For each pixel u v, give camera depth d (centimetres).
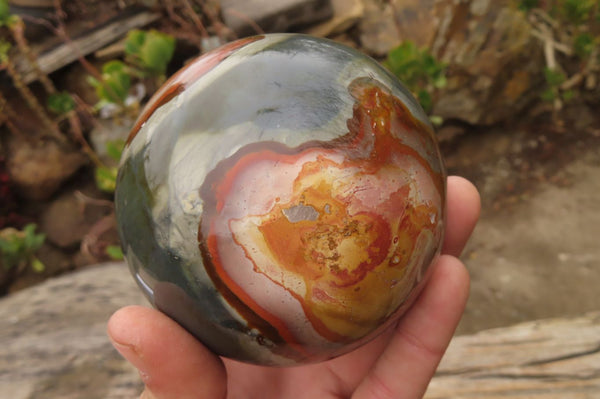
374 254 20
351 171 19
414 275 21
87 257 61
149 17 64
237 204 19
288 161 19
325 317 20
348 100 20
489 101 63
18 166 61
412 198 20
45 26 63
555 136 65
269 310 20
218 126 20
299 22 62
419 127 21
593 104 66
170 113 21
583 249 55
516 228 58
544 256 55
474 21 60
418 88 58
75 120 58
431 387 32
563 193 60
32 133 62
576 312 50
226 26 62
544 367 32
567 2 59
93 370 34
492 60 61
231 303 20
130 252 21
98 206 63
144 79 61
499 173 63
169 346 21
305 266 19
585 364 32
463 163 64
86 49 63
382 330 22
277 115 20
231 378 27
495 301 52
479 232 58
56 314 40
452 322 24
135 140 21
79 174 64
